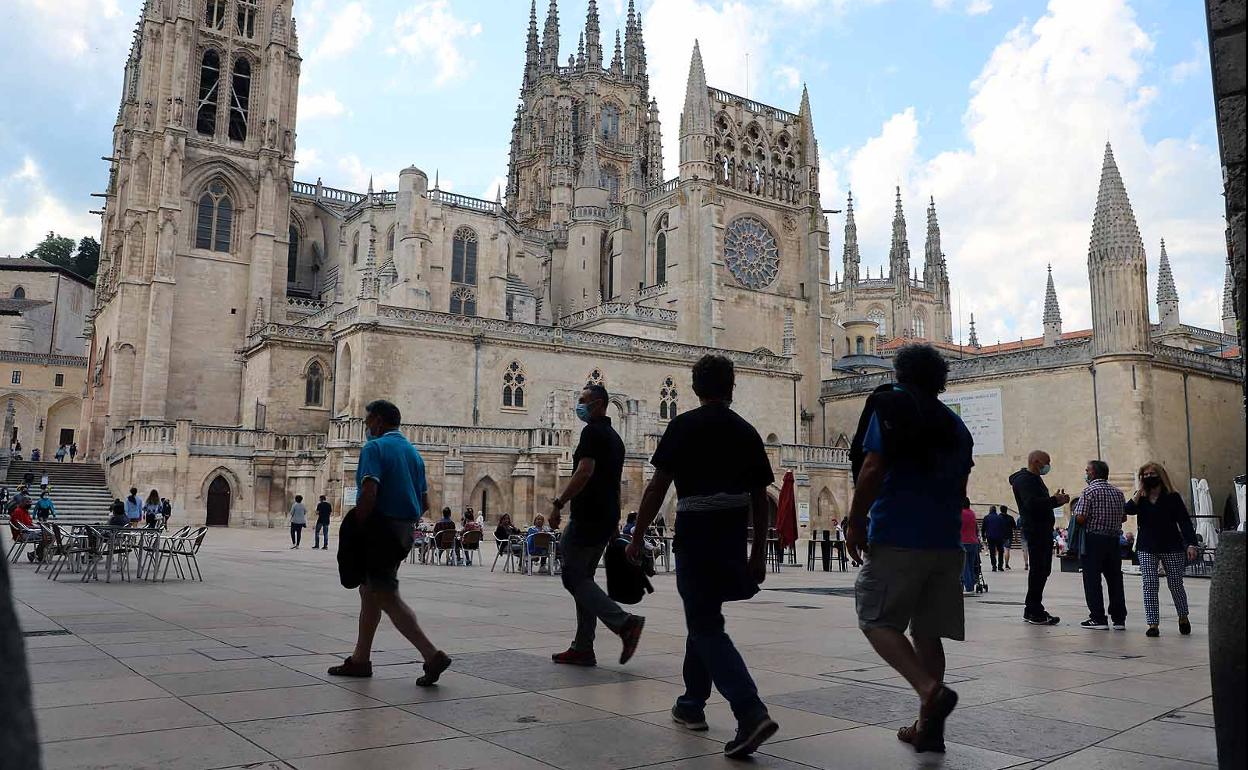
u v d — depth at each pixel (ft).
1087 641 41.73
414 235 244.01
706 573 22.38
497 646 36.47
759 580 23.18
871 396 23.08
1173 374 191.52
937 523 22.17
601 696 26.61
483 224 267.80
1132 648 39.09
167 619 43.27
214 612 46.47
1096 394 187.93
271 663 31.12
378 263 258.98
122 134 275.80
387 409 31.19
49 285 368.68
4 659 6.61
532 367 202.49
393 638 37.65
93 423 259.80
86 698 25.13
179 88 248.32
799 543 207.51
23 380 328.70
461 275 263.90
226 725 22.15
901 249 417.08
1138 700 26.96
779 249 281.95
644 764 19.42
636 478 194.39
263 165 258.16
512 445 182.80
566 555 32.42
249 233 257.55
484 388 194.59
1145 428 180.24
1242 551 13.56
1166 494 45.19
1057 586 84.28
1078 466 190.70
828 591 72.54
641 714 24.31
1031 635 44.06
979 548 75.82
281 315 257.14
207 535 152.76
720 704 26.30
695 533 22.67
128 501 114.62
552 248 327.47
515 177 411.95
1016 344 398.83
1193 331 290.35
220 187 256.73
